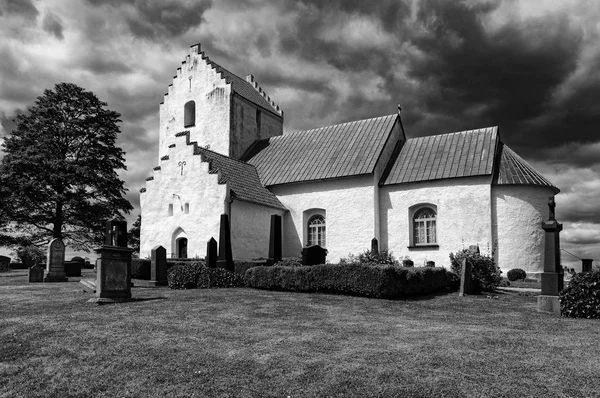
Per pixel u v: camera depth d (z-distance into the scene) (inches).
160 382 297.3
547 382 289.6
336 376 299.0
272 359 332.5
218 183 1063.6
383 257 865.5
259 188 1218.6
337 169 1173.1
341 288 661.3
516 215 1019.3
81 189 1524.4
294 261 920.9
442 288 780.6
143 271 944.3
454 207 1058.7
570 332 436.8
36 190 1461.6
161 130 1534.2
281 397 273.7
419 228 1112.2
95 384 299.6
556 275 568.7
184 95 1497.3
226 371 311.1
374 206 1120.2
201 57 1471.5
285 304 575.2
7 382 307.1
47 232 1557.6
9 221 1493.6
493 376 299.0
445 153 1141.1
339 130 1343.5
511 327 460.1
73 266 1129.4
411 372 305.3
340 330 426.6
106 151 1581.0
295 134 1428.4
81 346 371.6
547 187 1048.8
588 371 309.1
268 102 1622.8
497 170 1056.2
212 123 1427.2
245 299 612.1
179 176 1127.0
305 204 1207.6
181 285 747.4
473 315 537.0
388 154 1211.2
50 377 313.9
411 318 503.5
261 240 1147.3
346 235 1144.8
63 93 1531.7
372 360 329.4
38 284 861.2
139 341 383.2
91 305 558.9
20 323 449.7
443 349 359.9
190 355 343.9
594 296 520.7
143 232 1160.2
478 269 791.1
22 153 1428.4
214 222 1058.1
